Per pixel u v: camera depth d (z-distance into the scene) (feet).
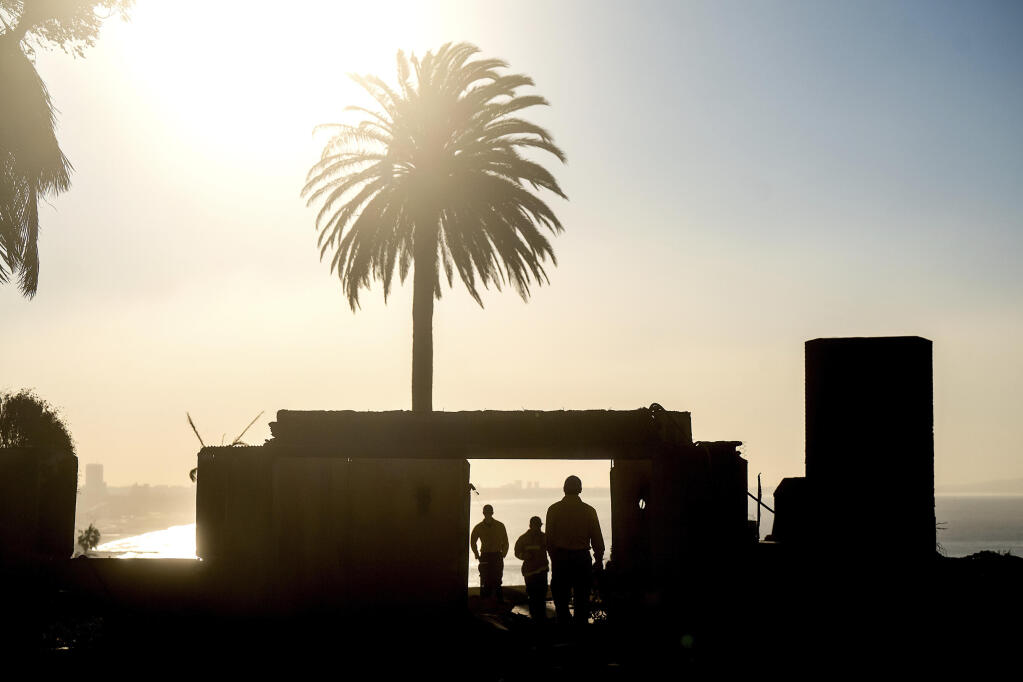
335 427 57.16
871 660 37.70
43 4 57.31
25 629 48.55
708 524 54.65
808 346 49.24
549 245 110.32
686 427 63.57
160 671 40.78
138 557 57.67
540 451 56.59
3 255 58.49
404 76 114.52
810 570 46.75
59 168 59.62
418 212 110.01
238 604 54.39
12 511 57.82
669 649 42.86
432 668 41.09
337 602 54.70
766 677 35.99
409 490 55.88
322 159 112.88
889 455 47.14
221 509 55.83
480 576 69.15
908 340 47.47
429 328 112.88
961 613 43.01
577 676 37.60
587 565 48.62
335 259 112.16
